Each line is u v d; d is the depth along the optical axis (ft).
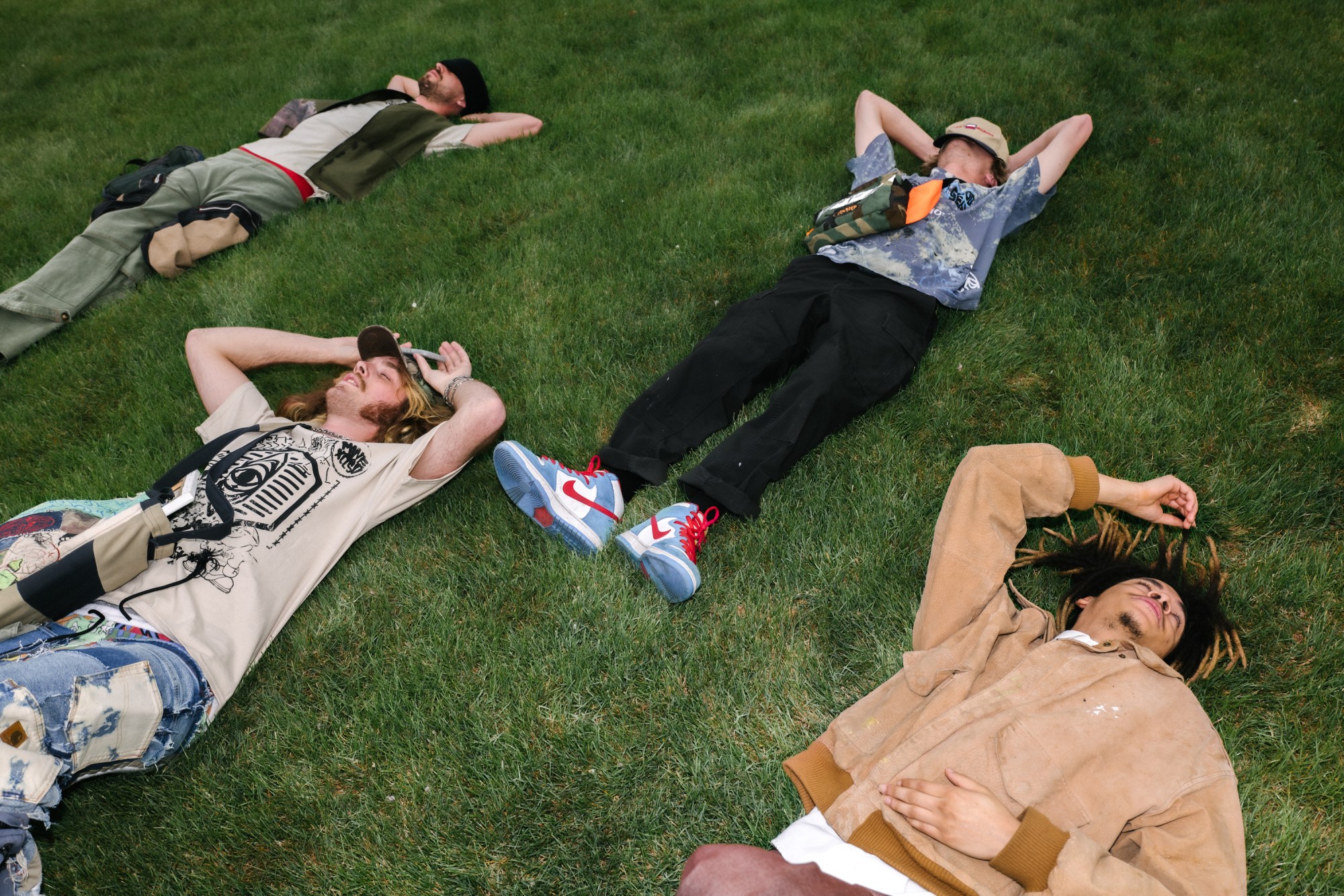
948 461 8.78
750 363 9.06
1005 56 15.33
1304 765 6.40
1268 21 15.19
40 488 9.36
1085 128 11.20
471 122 15.67
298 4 24.68
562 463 9.07
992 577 6.90
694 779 6.53
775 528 8.22
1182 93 13.70
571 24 19.71
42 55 23.73
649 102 15.49
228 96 19.17
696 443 8.84
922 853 5.35
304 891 6.14
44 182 16.06
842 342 8.95
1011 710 5.94
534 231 12.39
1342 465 8.11
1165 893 4.95
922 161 12.67
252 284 11.99
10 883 5.39
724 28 18.19
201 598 7.13
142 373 10.66
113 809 6.61
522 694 7.09
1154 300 10.09
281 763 6.82
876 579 7.73
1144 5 16.35
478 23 20.72
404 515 8.79
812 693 7.06
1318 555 7.52
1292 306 9.57
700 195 12.62
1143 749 5.66
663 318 10.70
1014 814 5.49
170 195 12.76
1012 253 11.04
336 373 10.55
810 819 5.88
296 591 7.80
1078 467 7.22
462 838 6.32
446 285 11.60
